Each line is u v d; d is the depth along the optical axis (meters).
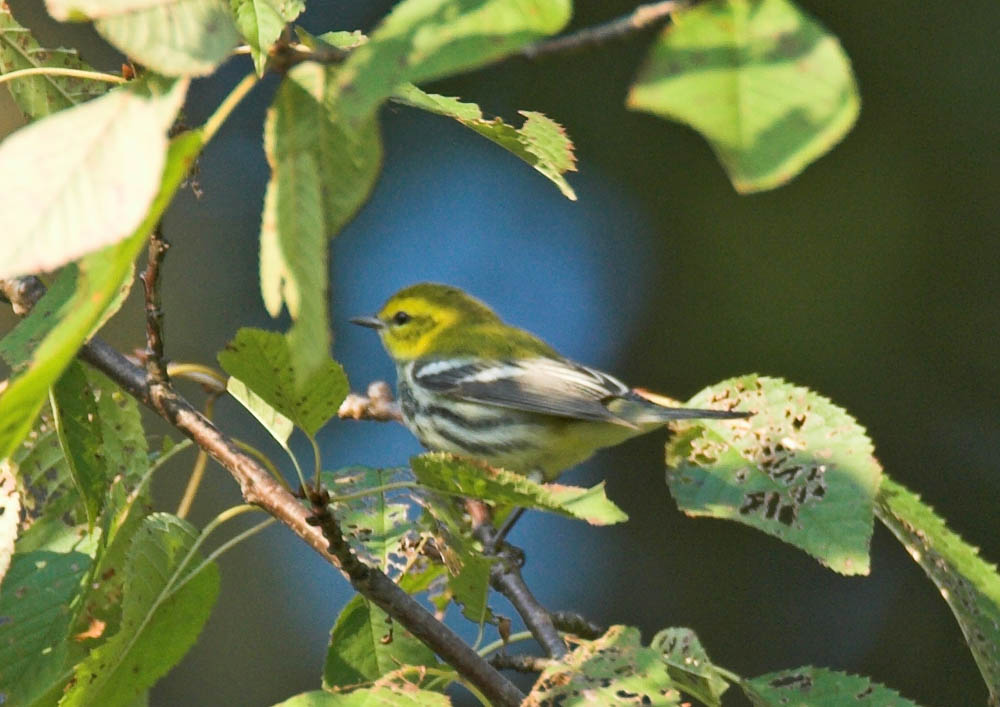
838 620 13.72
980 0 13.76
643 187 14.31
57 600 5.68
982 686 13.32
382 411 10.70
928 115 13.83
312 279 2.98
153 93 2.99
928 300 13.60
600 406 10.59
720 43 2.25
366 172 3.22
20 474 5.77
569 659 4.99
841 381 13.66
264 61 3.25
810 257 13.83
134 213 2.80
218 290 14.19
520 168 14.80
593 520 4.80
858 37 13.94
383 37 2.38
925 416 13.63
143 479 5.64
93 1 2.92
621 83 14.07
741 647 13.66
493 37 2.34
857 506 6.02
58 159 2.87
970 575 5.94
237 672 12.68
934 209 13.72
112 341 13.62
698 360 13.98
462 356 11.43
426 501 5.77
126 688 5.59
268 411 5.70
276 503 5.51
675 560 13.98
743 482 6.27
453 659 5.03
